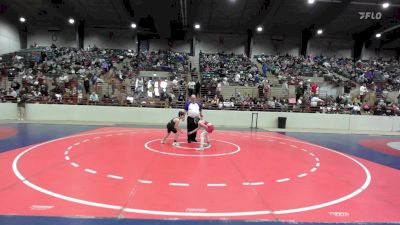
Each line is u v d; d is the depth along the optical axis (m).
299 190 4.94
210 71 24.94
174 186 4.90
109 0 24.95
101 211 3.77
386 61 35.50
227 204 4.16
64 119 16.30
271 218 3.73
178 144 9.20
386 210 4.16
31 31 34.25
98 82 18.89
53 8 26.77
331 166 6.96
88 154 7.25
